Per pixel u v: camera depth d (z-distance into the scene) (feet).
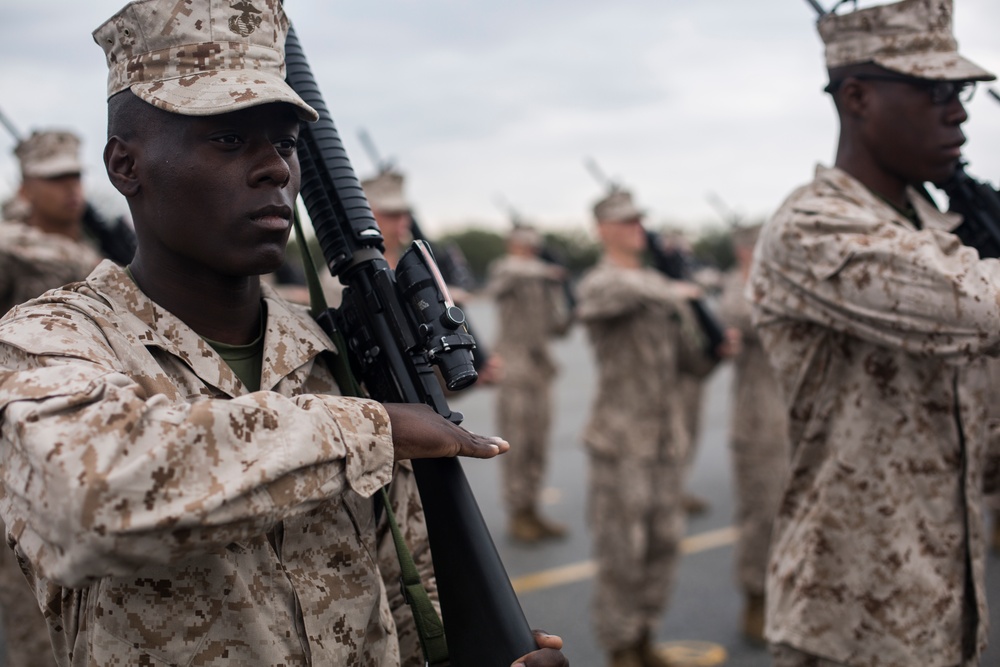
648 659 13.47
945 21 6.93
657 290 14.67
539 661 4.17
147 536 3.34
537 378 21.86
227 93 4.07
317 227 5.22
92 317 4.13
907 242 6.28
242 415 3.61
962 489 6.75
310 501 3.73
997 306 6.06
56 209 12.50
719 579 17.31
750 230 20.01
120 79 4.26
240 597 4.14
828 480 6.86
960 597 6.70
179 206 4.20
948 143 6.93
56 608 4.54
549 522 20.39
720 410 37.40
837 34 7.23
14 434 3.49
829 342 6.90
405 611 5.25
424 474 4.61
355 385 4.91
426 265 4.66
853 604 6.67
